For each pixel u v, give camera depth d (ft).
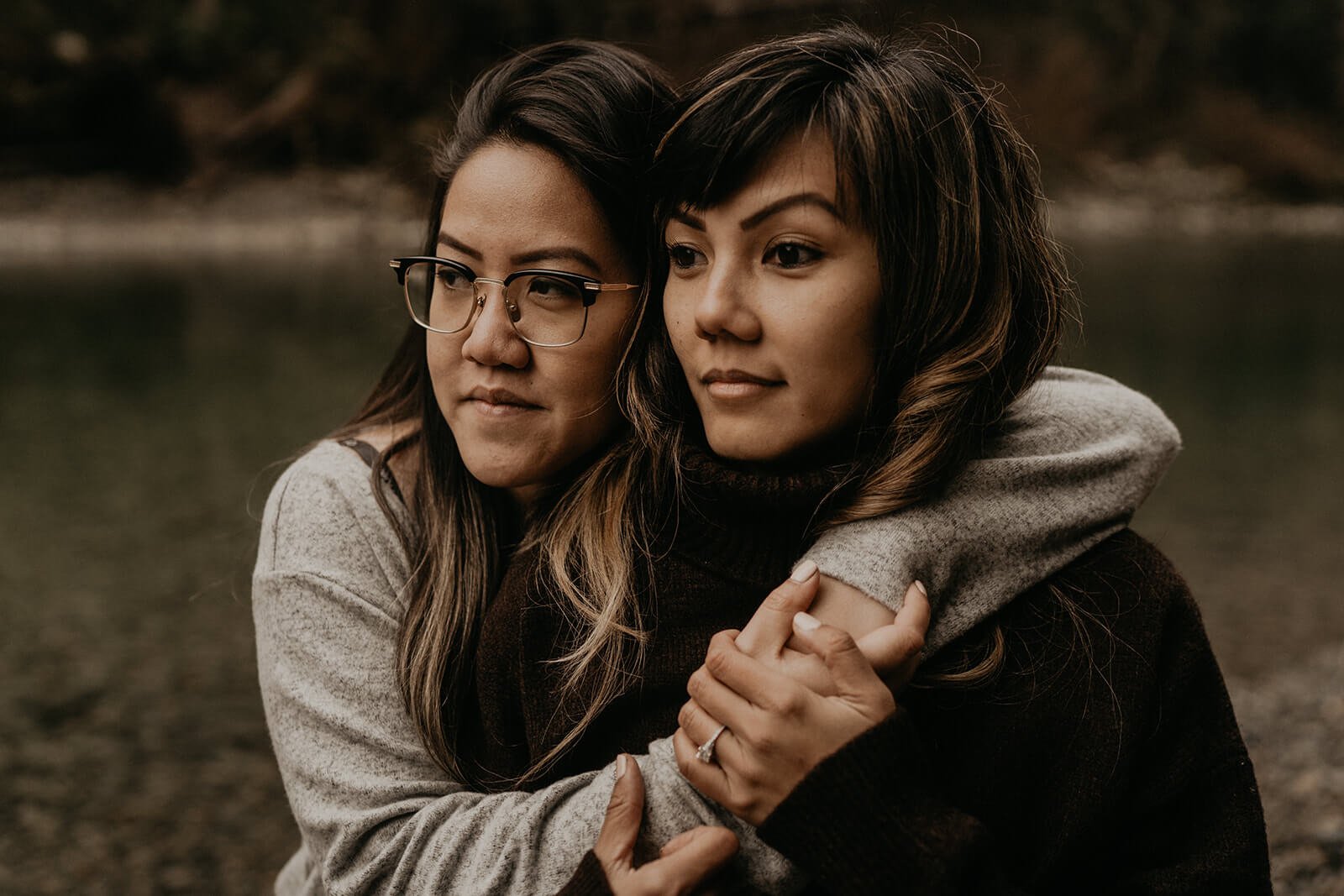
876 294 3.80
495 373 4.25
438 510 4.64
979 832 3.55
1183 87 193.36
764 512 4.10
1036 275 4.18
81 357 49.96
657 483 4.28
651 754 3.92
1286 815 11.41
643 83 4.38
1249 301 78.79
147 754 15.20
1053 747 4.02
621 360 4.30
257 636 4.60
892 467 3.89
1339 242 149.79
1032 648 4.07
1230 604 21.03
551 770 4.25
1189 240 146.41
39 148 120.06
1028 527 4.03
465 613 4.51
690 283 3.94
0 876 12.18
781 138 3.69
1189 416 39.83
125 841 12.82
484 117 4.33
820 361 3.79
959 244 3.88
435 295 4.38
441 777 4.37
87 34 121.90
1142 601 4.17
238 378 44.78
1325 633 19.31
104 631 19.62
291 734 4.32
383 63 122.21
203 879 12.16
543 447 4.32
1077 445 4.33
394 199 116.98
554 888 3.83
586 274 4.23
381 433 5.02
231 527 25.59
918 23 4.50
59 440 34.30
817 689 3.59
